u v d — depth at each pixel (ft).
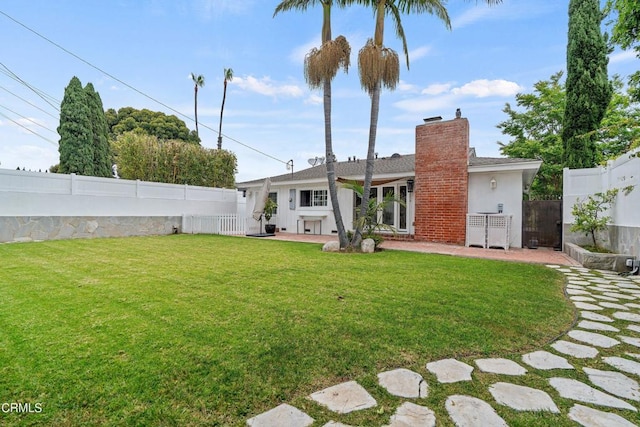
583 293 16.60
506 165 36.63
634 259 22.24
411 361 8.96
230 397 7.13
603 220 27.89
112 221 46.19
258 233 56.29
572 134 42.16
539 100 65.41
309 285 17.06
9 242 36.55
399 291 15.96
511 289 16.66
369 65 30.22
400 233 46.03
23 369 8.05
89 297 14.37
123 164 56.65
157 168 58.03
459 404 7.02
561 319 12.44
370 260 25.71
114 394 7.10
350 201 51.47
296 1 32.99
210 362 8.56
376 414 6.66
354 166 59.41
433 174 41.52
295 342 9.88
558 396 7.36
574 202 32.96
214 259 25.50
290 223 59.36
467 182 39.60
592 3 41.14
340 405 6.96
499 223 35.24
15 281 17.28
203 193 58.34
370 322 11.64
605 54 40.86
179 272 20.11
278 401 7.07
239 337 10.16
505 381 8.02
